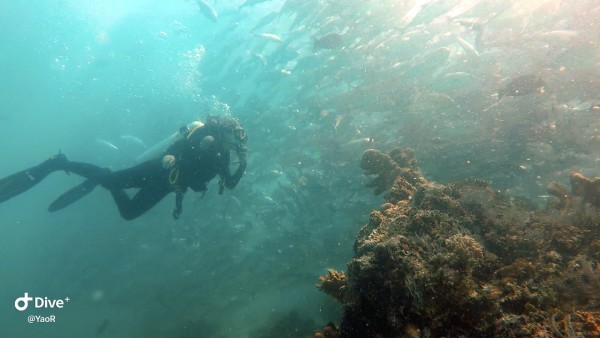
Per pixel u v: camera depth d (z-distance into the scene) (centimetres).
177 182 545
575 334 179
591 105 650
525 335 186
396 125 804
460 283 197
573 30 708
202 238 1120
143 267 1282
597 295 206
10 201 2350
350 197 811
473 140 674
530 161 608
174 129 1827
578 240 266
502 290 221
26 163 2822
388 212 312
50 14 2384
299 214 925
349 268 234
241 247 1066
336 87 1152
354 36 1017
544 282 222
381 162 433
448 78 730
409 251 221
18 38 2372
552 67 673
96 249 1495
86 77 2405
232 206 1073
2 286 1688
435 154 698
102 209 1711
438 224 255
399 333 201
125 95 2170
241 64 1513
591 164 569
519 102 669
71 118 2484
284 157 945
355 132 875
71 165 636
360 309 221
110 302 1235
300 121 1003
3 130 2666
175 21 2298
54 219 1989
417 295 198
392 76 865
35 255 1864
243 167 547
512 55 799
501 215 293
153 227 1375
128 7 2409
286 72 1137
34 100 2538
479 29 782
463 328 193
